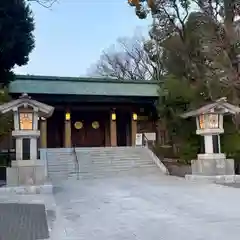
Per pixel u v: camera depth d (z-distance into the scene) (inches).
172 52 898.1
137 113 1207.6
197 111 639.8
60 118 1201.4
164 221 290.4
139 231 257.6
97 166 835.4
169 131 900.6
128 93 1159.0
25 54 645.3
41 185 515.5
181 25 887.1
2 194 492.4
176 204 375.9
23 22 596.1
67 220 309.3
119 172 815.7
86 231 264.5
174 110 840.3
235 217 300.4
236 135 753.6
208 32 798.5
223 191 477.7
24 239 241.4
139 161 888.9
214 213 319.3
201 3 821.2
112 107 1183.6
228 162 632.4
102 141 1251.2
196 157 789.2
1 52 601.6
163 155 940.6
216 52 791.7
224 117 779.4
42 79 1171.3
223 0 780.6
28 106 531.2
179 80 857.5
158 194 459.5
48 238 244.5
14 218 320.5
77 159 855.1
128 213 333.4
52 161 828.0
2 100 763.4
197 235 239.8
